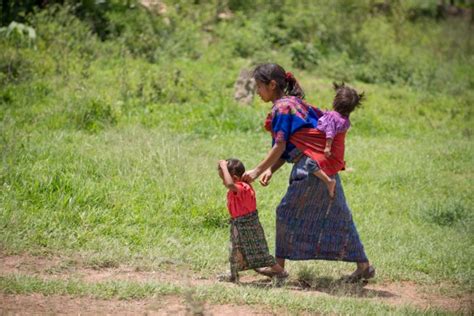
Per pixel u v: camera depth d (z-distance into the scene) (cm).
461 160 3362
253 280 1767
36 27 4147
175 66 4169
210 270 1775
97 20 4556
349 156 3191
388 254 2006
